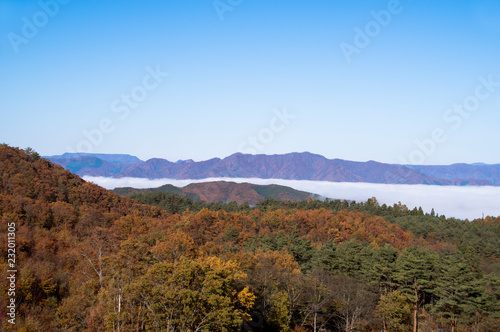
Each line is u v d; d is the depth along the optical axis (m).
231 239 89.19
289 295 48.81
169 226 97.62
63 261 55.22
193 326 32.56
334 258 67.19
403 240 126.38
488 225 174.12
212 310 32.44
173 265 33.38
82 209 94.12
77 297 39.09
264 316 45.03
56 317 38.81
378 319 51.25
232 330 34.69
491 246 122.75
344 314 49.97
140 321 34.09
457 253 93.50
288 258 62.94
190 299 30.17
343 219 131.75
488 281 53.12
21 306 38.81
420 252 64.94
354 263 65.75
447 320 51.06
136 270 37.81
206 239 93.31
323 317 51.09
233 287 39.47
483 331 49.47
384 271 59.69
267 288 46.94
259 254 61.34
